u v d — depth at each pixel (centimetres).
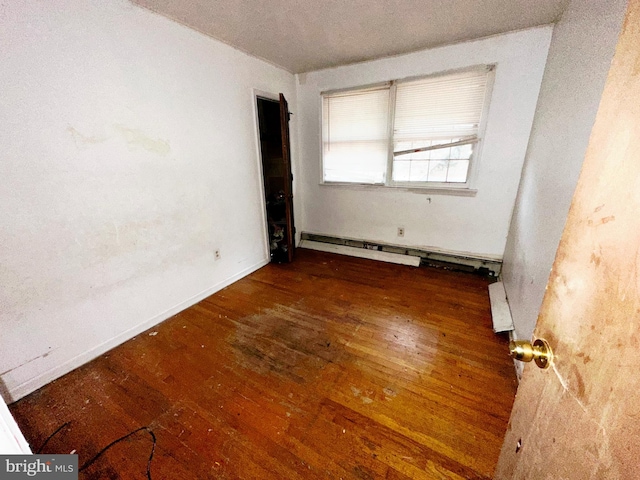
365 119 317
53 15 144
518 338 175
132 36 178
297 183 375
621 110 44
